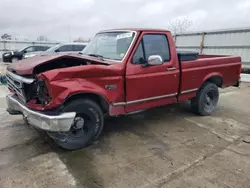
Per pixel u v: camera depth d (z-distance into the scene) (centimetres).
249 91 798
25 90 311
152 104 392
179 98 437
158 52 386
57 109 291
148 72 366
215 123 454
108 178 260
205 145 352
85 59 347
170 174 270
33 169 274
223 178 264
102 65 323
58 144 313
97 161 297
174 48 408
